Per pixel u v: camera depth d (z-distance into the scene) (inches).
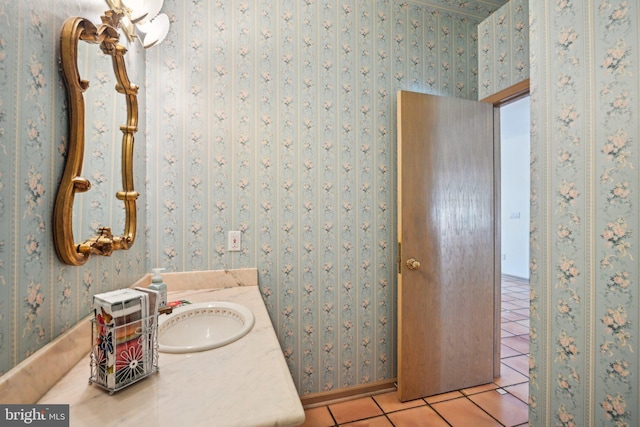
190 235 59.9
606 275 33.2
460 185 72.6
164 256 58.6
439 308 70.9
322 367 69.0
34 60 23.1
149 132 57.3
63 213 26.0
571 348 36.7
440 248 70.8
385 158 73.3
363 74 71.2
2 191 19.9
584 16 35.4
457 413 64.9
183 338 41.5
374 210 72.5
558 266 38.3
